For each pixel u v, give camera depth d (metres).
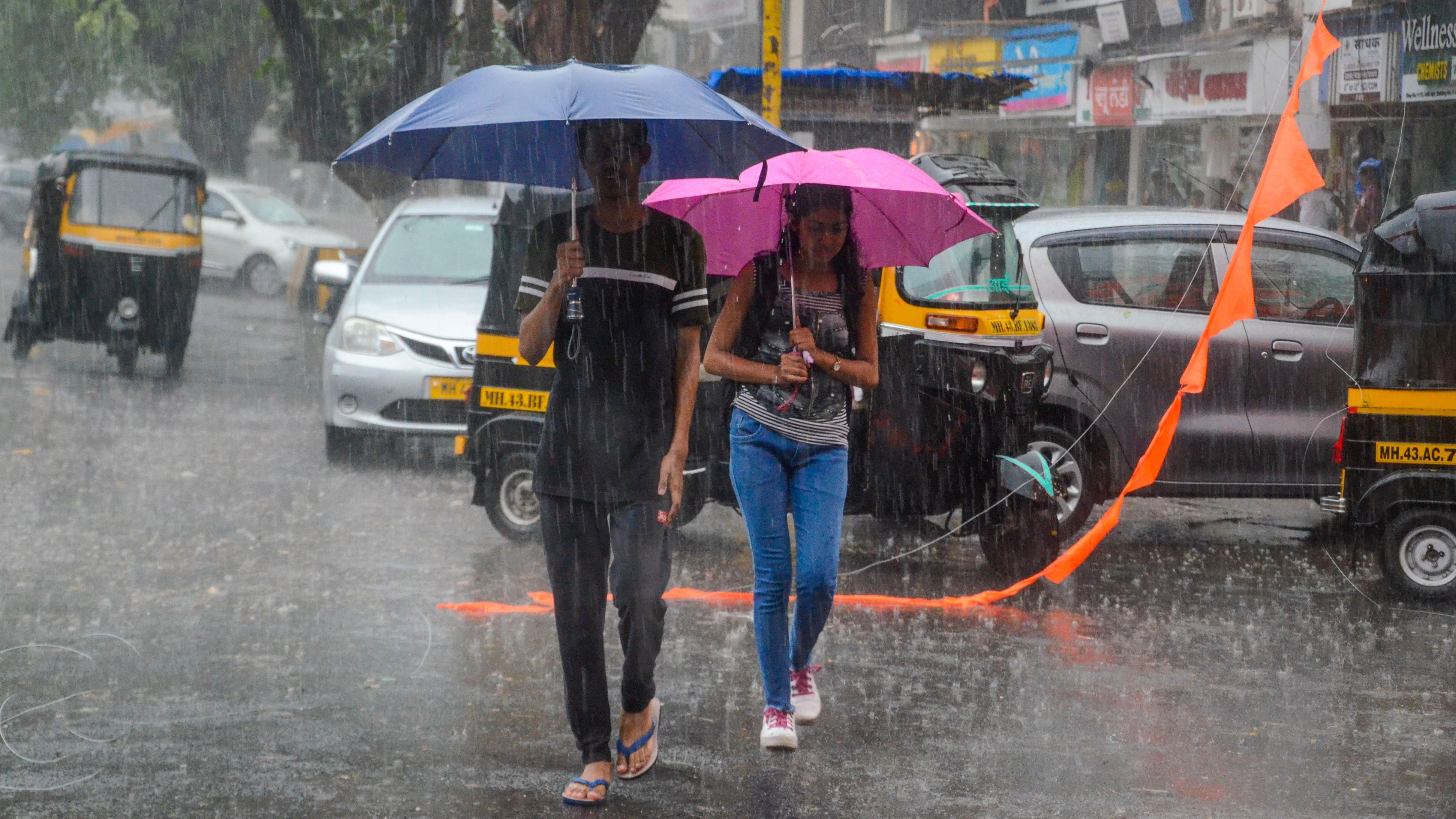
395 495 12.42
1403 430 9.41
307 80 23.14
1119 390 11.12
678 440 5.48
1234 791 5.86
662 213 5.50
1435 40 17.09
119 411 16.66
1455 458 9.31
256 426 16.02
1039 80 24.58
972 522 9.83
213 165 36.69
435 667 7.34
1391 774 6.11
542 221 5.52
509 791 5.65
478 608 8.55
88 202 19.36
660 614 5.57
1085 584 9.78
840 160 6.18
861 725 6.60
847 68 16.08
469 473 13.65
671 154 5.87
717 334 6.16
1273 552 11.09
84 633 7.78
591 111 5.12
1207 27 20.92
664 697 6.96
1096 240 11.30
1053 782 5.91
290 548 10.17
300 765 5.89
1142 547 11.16
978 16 26.67
